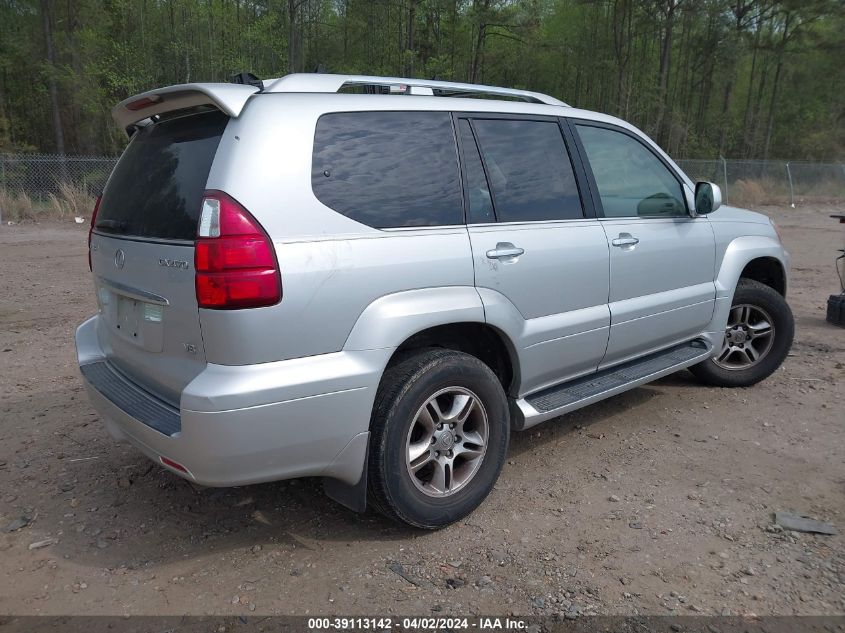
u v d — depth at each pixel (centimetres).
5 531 321
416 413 300
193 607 266
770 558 300
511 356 347
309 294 265
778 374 557
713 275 474
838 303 723
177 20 3162
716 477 376
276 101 277
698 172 2309
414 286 297
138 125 343
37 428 440
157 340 286
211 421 250
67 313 757
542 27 3700
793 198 2373
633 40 4112
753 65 4269
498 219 340
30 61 3303
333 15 3478
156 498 353
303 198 271
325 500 352
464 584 280
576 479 374
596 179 398
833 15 3681
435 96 338
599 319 385
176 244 267
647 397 504
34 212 1662
